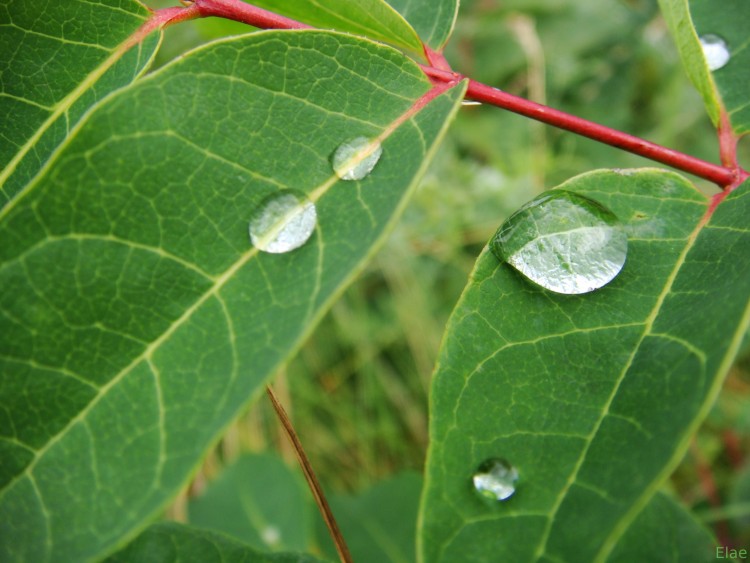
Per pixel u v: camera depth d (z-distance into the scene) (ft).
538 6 0.76
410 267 0.72
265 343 0.23
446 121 0.25
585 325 0.26
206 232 0.24
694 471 0.60
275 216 0.25
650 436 0.24
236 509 0.50
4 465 0.23
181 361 0.23
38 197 0.24
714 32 0.34
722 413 0.59
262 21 0.30
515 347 0.26
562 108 0.75
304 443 0.72
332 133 0.26
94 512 0.22
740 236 0.26
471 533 0.25
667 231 0.28
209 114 0.25
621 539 0.34
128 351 0.23
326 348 0.75
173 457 0.22
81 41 0.29
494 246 0.27
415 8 0.33
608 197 0.28
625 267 0.27
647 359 0.25
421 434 0.72
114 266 0.24
